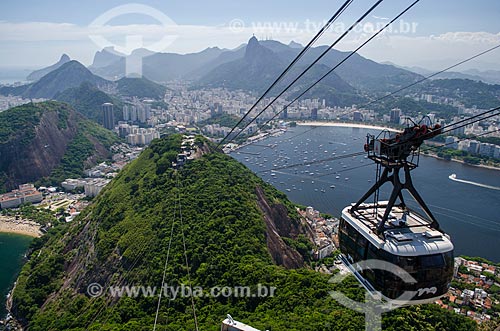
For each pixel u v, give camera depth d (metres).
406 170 14.86
